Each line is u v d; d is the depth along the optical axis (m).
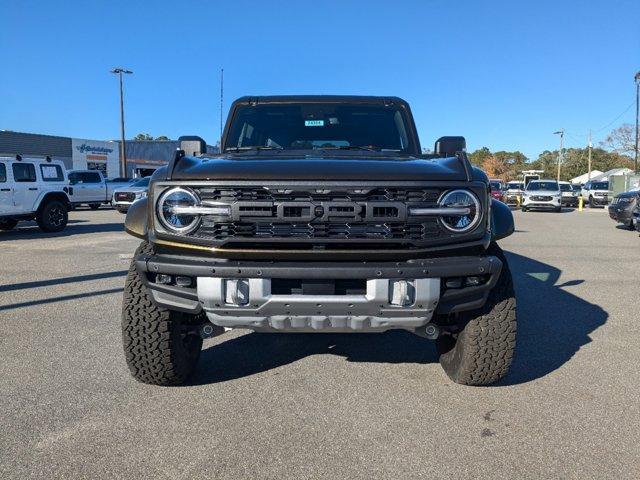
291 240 2.99
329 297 3.00
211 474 2.67
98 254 10.38
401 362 4.30
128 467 2.72
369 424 3.21
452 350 3.91
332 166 3.18
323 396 3.62
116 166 51.41
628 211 16.36
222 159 3.54
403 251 3.01
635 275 8.45
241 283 3.01
